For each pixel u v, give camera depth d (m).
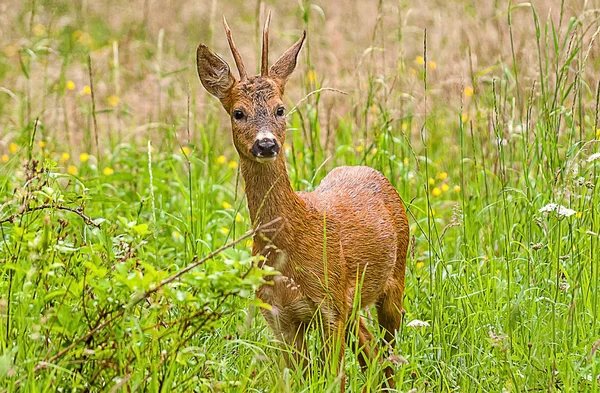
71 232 11.19
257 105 9.79
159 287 7.65
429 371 9.90
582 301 10.20
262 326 10.16
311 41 19.84
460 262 11.20
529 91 13.72
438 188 13.85
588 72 14.90
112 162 14.71
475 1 19.55
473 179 14.22
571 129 12.12
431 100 16.77
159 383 7.96
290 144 16.34
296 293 9.59
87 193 11.47
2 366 7.50
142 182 13.91
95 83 18.33
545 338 9.53
